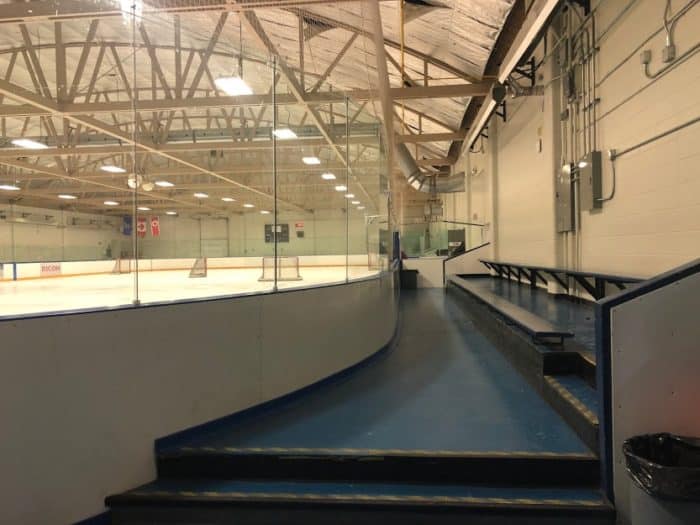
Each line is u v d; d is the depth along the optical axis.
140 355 2.15
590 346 2.97
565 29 5.30
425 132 12.37
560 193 5.44
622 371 1.73
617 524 1.74
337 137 5.74
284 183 6.05
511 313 3.95
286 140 6.21
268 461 2.13
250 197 8.29
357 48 7.14
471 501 1.84
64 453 1.89
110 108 6.64
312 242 6.58
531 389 3.06
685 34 3.10
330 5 5.47
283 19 6.37
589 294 5.07
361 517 1.88
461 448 2.11
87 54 6.54
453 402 2.82
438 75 7.99
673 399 1.69
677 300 1.68
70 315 1.93
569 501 1.80
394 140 10.04
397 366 3.83
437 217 16.34
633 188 3.85
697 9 2.97
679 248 3.22
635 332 1.71
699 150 2.99
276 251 3.55
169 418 2.24
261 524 1.93
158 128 8.40
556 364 2.83
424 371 3.63
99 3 4.44
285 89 4.97
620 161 4.07
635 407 1.72
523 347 3.35
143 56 5.99
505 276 8.73
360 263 5.26
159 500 1.97
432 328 5.76
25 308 2.92
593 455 1.97
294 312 3.01
